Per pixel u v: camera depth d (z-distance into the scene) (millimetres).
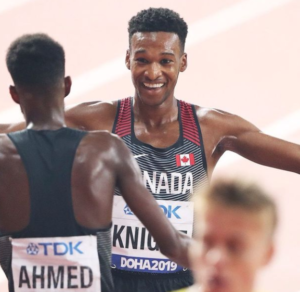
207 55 25375
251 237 2965
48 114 6090
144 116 8602
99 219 5914
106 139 6105
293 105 22703
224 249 2973
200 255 2996
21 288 5867
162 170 8453
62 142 5957
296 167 8719
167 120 8617
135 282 8391
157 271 8391
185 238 6363
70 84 6379
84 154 5934
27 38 6180
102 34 26266
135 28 8508
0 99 22188
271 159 8742
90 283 5844
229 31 26562
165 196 8422
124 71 23953
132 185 6121
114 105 8773
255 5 27969
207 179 8633
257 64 25031
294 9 27719
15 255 5867
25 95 6090
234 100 22969
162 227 6188
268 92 23438
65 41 25750
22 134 6008
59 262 5824
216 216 2998
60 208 5812
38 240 5816
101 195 5922
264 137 8719
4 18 26625
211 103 22797
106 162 5996
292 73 24562
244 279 2945
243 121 8805
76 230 5844
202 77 24203
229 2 28141
